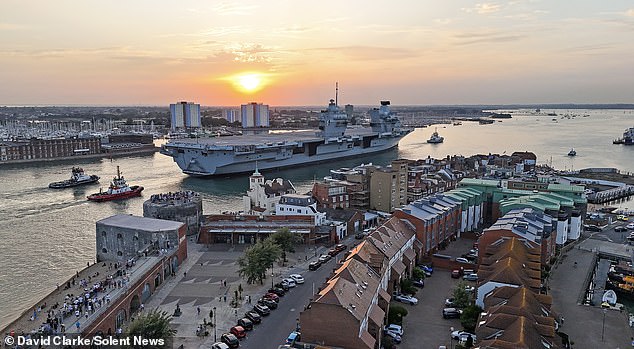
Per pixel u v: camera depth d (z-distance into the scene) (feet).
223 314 318.45
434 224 460.96
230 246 474.49
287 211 527.81
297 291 360.07
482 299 318.04
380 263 324.80
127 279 328.49
